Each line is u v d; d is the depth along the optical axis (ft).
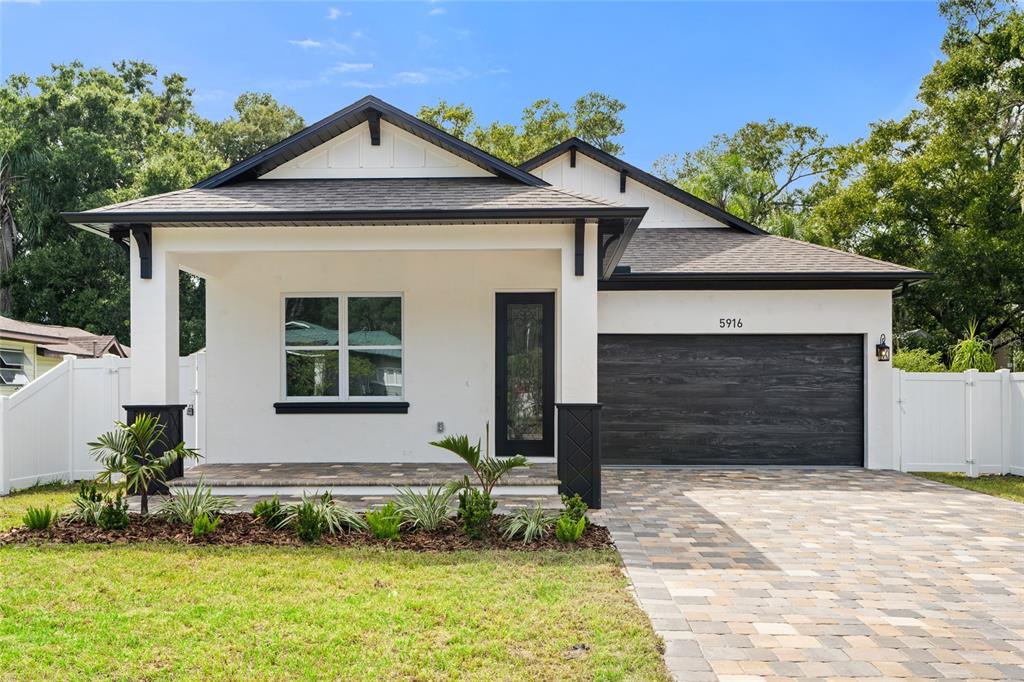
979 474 41.75
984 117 75.15
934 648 14.73
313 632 14.92
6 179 101.60
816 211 89.10
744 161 113.70
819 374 43.09
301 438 37.04
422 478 30.99
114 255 97.14
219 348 37.09
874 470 42.11
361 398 37.65
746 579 19.49
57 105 107.04
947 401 42.55
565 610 16.40
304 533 22.35
